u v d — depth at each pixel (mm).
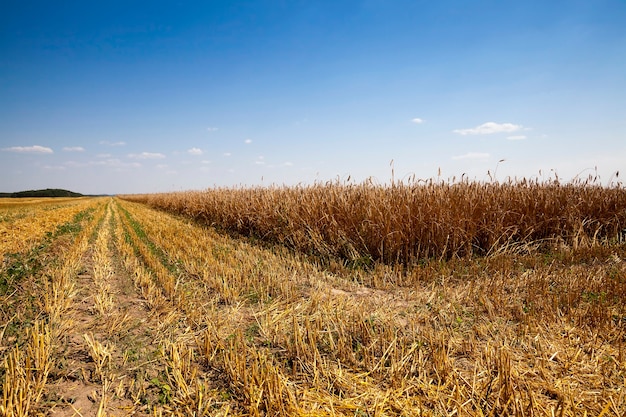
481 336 3572
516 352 3207
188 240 9906
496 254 6781
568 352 3172
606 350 3193
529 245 7699
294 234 8500
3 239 9961
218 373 3016
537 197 8078
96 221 17219
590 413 2389
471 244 7020
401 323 3943
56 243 9758
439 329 3738
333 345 3338
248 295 5047
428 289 5238
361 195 7816
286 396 2607
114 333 3834
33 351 3160
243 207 11688
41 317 4207
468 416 2387
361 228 7246
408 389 2697
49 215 19234
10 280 5395
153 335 3783
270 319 4133
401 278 5785
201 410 2510
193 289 5324
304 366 3064
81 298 5086
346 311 4270
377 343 3406
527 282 5078
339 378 2848
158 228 12914
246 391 2646
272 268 6410
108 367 3088
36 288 5340
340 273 6391
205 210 15703
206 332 3635
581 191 8992
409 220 6734
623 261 6246
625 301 4207
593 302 4215
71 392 2760
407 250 6645
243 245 8969
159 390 2771
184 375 2951
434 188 7477
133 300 5055
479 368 2900
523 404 2412
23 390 2559
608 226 8523
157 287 5570
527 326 3688
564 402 2484
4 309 4414
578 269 5750
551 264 6055
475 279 5527
